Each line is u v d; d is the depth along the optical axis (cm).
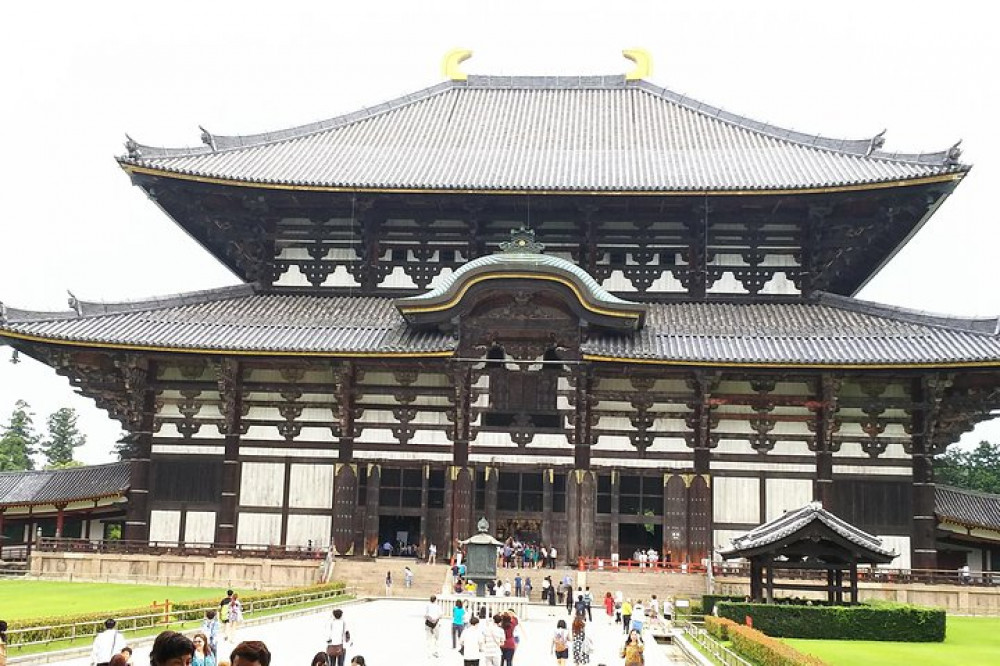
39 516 7050
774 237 6750
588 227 6800
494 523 6116
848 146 6944
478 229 6900
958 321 6025
